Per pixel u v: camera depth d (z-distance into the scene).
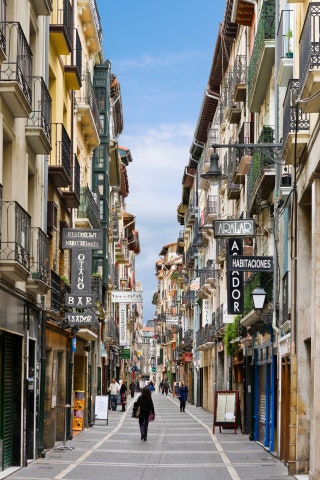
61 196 27.56
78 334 32.03
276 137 25.14
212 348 53.19
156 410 56.84
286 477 18.72
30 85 18.92
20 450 20.22
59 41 25.92
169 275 122.94
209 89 51.09
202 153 62.88
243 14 35.28
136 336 136.88
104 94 48.16
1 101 17.36
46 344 24.12
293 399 19.77
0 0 16.02
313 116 17.28
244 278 33.44
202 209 62.19
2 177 18.81
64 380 28.02
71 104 30.70
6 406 19.59
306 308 19.98
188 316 76.62
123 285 81.12
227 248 32.34
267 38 26.91
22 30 18.38
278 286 24.33
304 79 14.70
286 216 23.27
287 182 22.97
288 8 23.94
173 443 28.00
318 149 16.28
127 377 92.38
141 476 18.83
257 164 27.98
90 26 35.94
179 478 18.47
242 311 32.84
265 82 28.95
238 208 39.38
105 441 28.34
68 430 28.44
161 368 131.38
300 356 19.83
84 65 36.41
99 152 47.75
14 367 20.34
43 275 21.03
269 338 26.05
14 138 19.17
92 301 26.81
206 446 26.91
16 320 19.53
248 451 25.19
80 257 27.34
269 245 28.06
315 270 17.00
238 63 37.81
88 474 19.00
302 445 19.41
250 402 31.09
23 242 18.86
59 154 25.86
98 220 38.09
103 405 37.53
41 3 21.34
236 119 39.44
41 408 22.81
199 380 63.53
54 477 18.28
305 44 14.83
